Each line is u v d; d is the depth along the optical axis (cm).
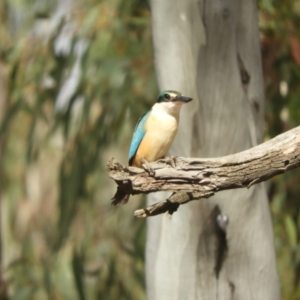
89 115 1305
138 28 1244
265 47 1134
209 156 767
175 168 537
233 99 770
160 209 563
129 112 1246
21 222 1783
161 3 793
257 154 544
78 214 1362
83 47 1274
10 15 1507
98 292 1279
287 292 1278
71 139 1309
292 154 544
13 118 1334
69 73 1243
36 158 1307
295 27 1152
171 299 774
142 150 723
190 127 768
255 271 766
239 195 758
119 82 1241
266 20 1153
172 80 782
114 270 1273
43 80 1269
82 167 1228
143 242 1214
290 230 1134
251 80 791
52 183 1739
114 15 1233
